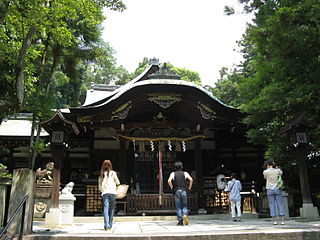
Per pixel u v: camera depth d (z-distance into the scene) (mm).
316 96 9594
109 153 15273
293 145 9047
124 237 4941
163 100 12898
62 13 7617
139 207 11953
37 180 10969
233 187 9266
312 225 6422
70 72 14148
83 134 15680
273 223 7406
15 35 9359
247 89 11109
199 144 13258
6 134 15117
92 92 20266
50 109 11094
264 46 9711
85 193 12859
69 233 5562
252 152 16812
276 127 11062
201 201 12445
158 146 13773
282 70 9812
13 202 5270
